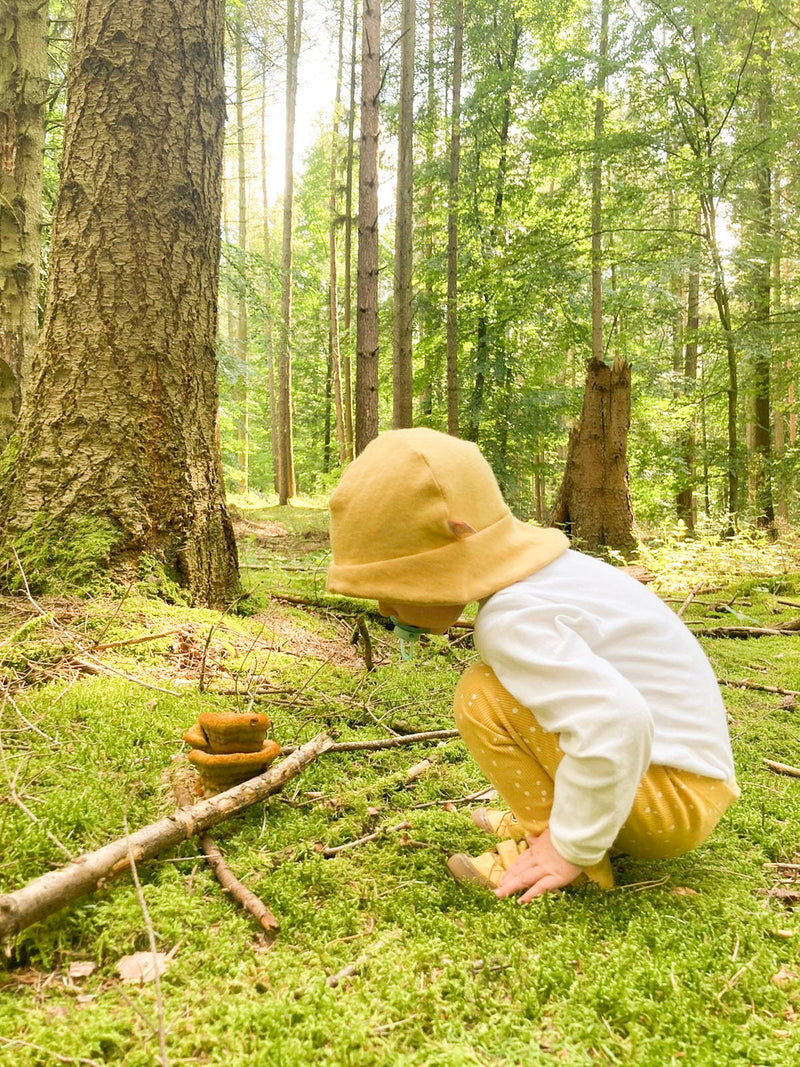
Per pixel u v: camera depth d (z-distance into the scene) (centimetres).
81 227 320
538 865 146
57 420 316
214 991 117
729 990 119
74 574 300
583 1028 109
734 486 1188
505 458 1288
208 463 357
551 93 1138
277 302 1816
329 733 236
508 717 144
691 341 1130
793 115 968
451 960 126
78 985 119
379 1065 102
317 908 143
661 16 977
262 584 460
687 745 140
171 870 148
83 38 324
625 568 639
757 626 474
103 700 225
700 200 1032
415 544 138
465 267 1252
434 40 1215
